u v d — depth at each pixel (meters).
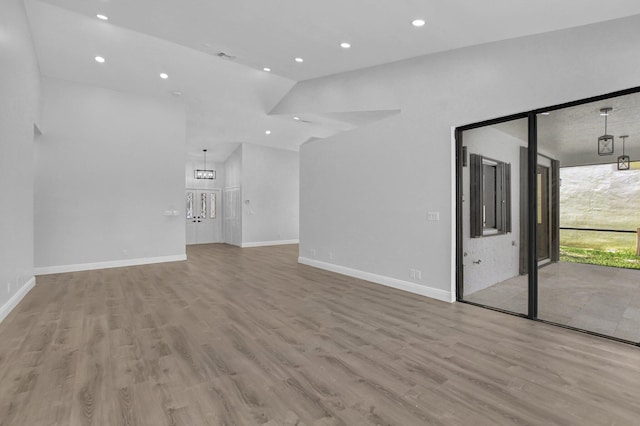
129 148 6.47
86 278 5.34
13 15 3.66
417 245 4.35
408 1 2.95
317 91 5.78
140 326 3.18
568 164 3.93
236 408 1.87
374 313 3.57
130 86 6.23
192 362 2.43
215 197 11.91
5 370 2.30
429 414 1.82
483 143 4.44
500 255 4.75
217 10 3.52
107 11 3.84
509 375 2.24
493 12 2.90
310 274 5.66
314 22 3.57
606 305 3.71
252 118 7.80
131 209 6.50
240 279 5.28
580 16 2.74
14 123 3.73
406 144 4.46
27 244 4.43
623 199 3.55
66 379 2.18
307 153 6.55
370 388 2.08
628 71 2.64
